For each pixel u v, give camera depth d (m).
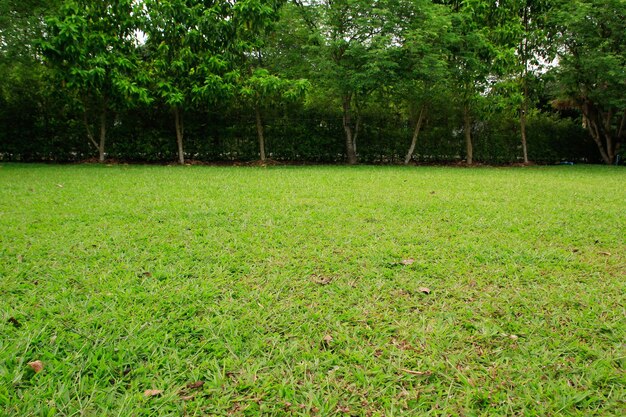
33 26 9.11
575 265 2.61
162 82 9.55
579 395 1.38
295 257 2.71
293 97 9.97
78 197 4.67
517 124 13.26
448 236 3.25
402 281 2.32
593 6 11.40
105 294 2.08
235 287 2.21
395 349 1.65
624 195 5.47
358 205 4.44
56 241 2.93
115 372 1.49
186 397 1.36
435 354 1.62
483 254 2.80
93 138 10.67
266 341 1.70
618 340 1.73
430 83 10.70
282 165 10.79
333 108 12.01
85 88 9.25
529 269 2.52
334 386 1.43
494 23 11.53
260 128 11.25
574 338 1.74
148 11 9.49
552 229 3.51
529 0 11.85
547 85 13.99
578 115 16.30
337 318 1.89
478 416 1.30
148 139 10.67
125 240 3.00
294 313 1.94
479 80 11.17
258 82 9.93
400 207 4.36
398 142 12.42
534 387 1.43
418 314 1.95
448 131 12.66
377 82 10.26
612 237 3.28
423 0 9.98
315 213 3.99
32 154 10.37
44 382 1.41
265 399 1.37
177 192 5.16
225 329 1.77
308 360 1.58
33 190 5.16
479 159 13.10
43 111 10.20
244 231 3.30
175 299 2.04
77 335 1.70
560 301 2.08
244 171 8.38
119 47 9.49
